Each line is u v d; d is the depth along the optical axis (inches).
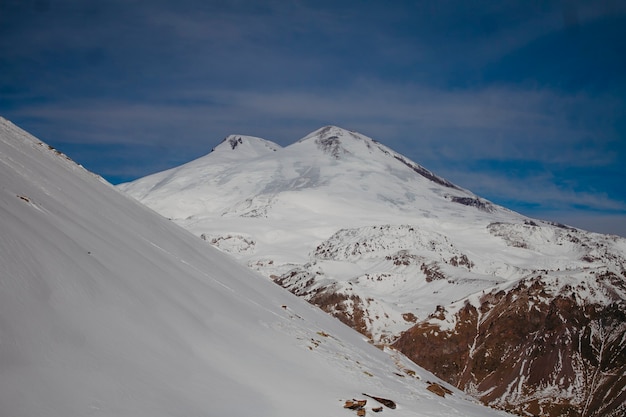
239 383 688.4
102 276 659.4
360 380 983.6
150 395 511.2
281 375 805.2
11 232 548.4
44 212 751.7
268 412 631.8
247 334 933.2
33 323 466.9
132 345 580.1
